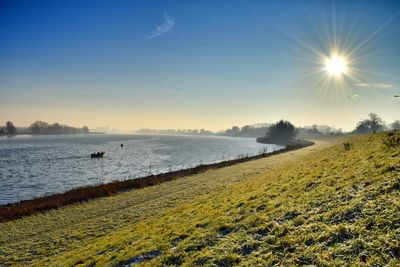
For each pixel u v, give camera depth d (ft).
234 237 30.40
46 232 63.57
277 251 24.77
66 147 420.77
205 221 39.55
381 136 80.18
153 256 32.24
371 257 19.38
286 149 276.62
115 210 78.38
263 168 122.62
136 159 268.00
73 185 148.25
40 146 440.45
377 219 23.45
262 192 49.14
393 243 19.88
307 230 26.45
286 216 31.91
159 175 148.05
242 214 38.11
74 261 39.70
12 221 75.46
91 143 553.23
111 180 162.30
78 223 68.64
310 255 22.26
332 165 53.83
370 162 43.11
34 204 92.63
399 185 28.22
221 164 182.19
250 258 24.99
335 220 26.45
